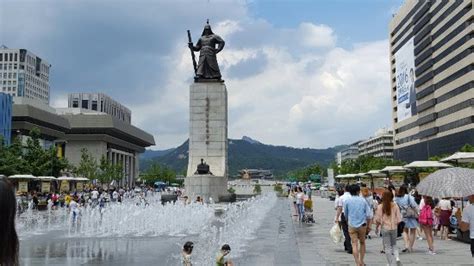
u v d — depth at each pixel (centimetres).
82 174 10494
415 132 13575
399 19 14825
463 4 10294
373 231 2344
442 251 1681
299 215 3077
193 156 4809
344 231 1669
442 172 1583
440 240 2025
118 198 6031
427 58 12488
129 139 15500
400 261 1347
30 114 10031
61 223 3066
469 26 10125
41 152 6731
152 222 2817
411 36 13712
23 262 1470
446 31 11256
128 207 3306
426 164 3186
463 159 2602
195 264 1348
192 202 3759
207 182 4572
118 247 1844
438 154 11812
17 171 6066
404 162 13488
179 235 2289
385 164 12725
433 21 12062
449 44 11088
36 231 2534
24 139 9969
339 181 12206
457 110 10719
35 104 11769
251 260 1502
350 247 1659
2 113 8850
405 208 1641
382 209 1331
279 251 1703
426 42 12531
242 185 11169
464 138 10319
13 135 10000
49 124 11056
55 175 6900
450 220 2073
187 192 4606
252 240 2055
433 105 12100
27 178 5350
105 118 13100
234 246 1808
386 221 1316
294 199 3428
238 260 1502
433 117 12062
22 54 18788
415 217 1639
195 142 4828
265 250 1733
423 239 2053
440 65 11656
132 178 16650
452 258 1516
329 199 6500
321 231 2444
